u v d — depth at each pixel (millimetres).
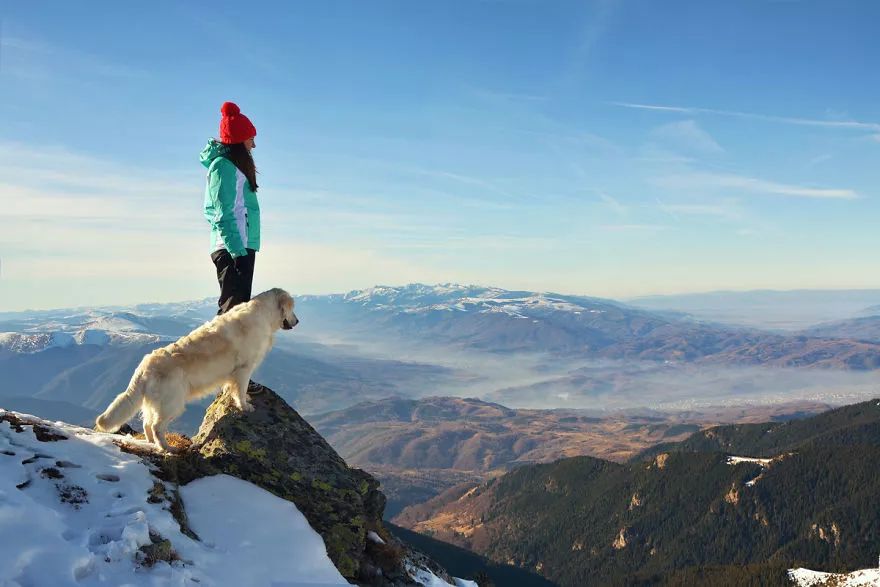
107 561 6051
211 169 10617
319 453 10930
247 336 10414
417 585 10695
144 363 9438
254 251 11320
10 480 6863
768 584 170250
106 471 7918
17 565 5328
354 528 10023
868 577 154750
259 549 7984
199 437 10688
